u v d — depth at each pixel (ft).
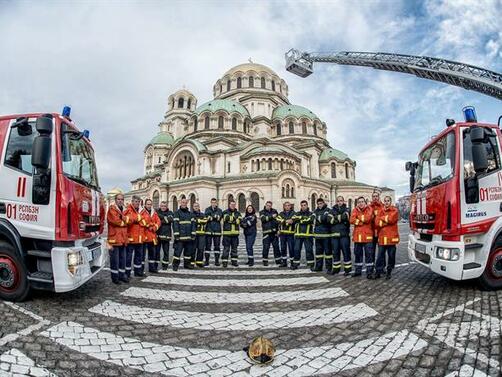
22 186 17.56
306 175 153.99
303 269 31.19
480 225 19.63
